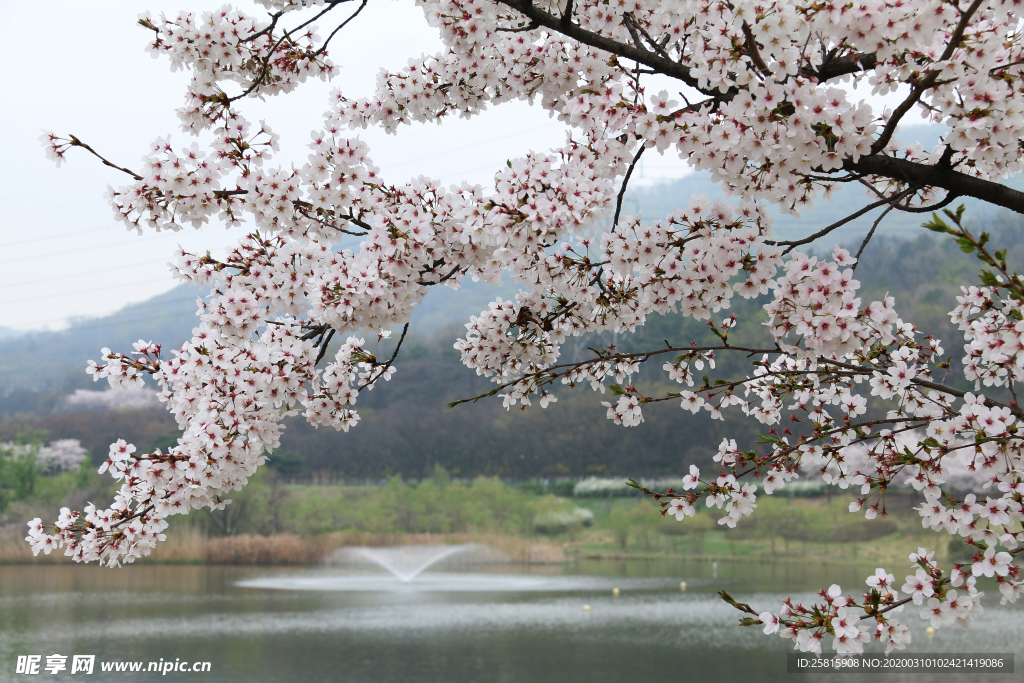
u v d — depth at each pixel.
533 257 3.74
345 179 3.85
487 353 4.68
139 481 3.92
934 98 2.97
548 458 66.38
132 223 3.78
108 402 89.56
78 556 3.92
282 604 26.23
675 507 3.59
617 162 3.64
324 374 4.48
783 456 3.55
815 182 3.36
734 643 19.42
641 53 3.40
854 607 3.02
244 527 47.66
